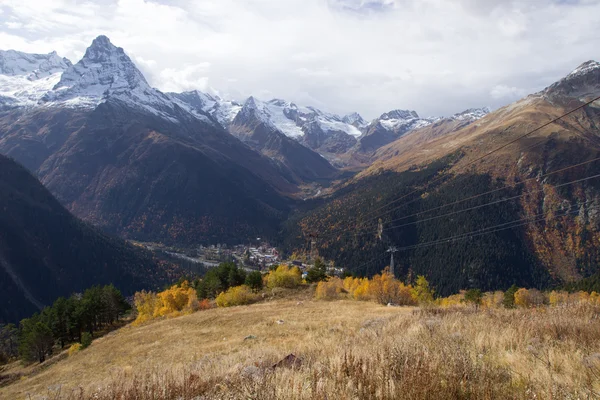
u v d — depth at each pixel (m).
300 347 12.59
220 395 6.72
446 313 16.36
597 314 12.22
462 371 5.88
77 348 58.84
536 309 14.36
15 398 29.52
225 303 66.56
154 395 7.73
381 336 11.74
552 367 6.56
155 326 52.44
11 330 107.81
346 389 5.81
